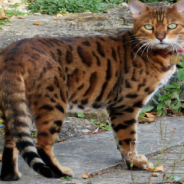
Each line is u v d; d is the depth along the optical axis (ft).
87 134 43.37
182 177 31.99
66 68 32.50
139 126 45.52
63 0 70.49
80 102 33.99
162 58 34.88
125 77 34.40
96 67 33.78
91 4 70.59
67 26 60.39
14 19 63.93
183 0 35.19
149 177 31.81
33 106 30.45
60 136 41.98
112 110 34.99
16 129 28.99
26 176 32.42
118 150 38.37
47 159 31.09
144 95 34.68
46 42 32.48
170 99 49.65
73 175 32.40
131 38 35.29
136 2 35.50
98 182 31.12
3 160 31.37
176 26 34.99
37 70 30.27
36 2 71.67
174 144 39.32
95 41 34.63
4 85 29.73
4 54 30.99
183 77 49.03
